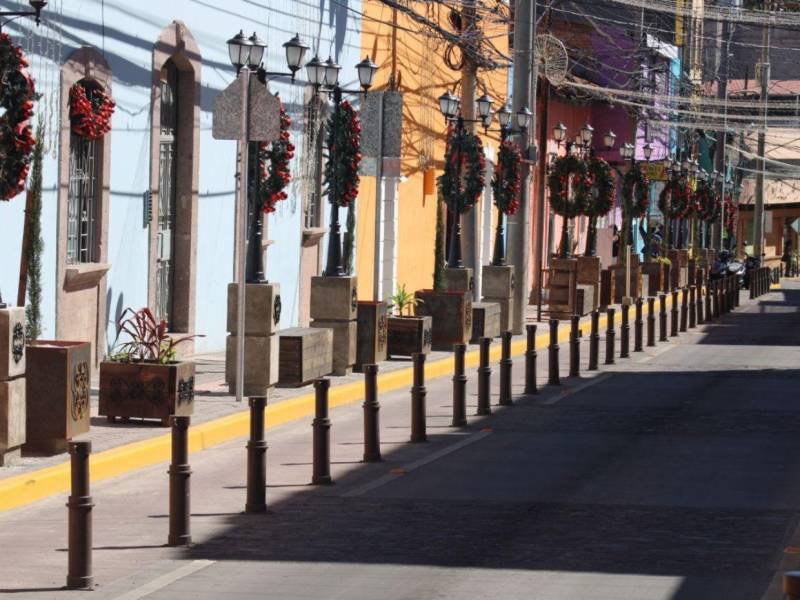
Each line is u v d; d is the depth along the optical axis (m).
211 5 27.91
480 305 35.25
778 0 81.44
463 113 38.59
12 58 16.27
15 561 12.80
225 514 15.05
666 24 74.25
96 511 15.22
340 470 18.02
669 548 13.48
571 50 58.91
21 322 16.41
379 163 26.56
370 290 37.88
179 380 19.64
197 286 27.95
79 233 23.39
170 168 27.16
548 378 29.42
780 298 70.06
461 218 40.56
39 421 17.14
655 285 59.84
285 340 24.36
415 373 20.58
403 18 39.56
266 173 25.77
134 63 24.69
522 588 11.80
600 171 48.88
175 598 11.37
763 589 11.80
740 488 16.92
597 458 19.20
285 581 12.00
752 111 91.00
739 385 29.05
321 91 31.55
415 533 14.12
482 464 18.59
